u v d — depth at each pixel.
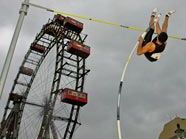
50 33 57.62
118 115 7.47
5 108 53.47
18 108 49.59
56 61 50.34
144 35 9.31
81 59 51.88
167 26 9.27
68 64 48.94
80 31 54.88
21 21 10.37
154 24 9.33
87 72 50.16
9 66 9.29
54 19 55.22
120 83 8.14
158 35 9.05
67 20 53.31
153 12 9.44
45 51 55.84
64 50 50.19
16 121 48.41
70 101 46.34
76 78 50.41
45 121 43.41
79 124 46.25
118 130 7.19
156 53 9.20
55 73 49.00
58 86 46.19
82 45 50.94
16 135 47.62
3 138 48.16
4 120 51.28
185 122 37.69
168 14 9.31
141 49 9.21
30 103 45.22
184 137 35.72
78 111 46.66
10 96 52.75
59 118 44.97
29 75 57.03
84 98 46.72
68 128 45.59
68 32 53.72
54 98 45.78
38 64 56.12
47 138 42.31
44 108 44.44
